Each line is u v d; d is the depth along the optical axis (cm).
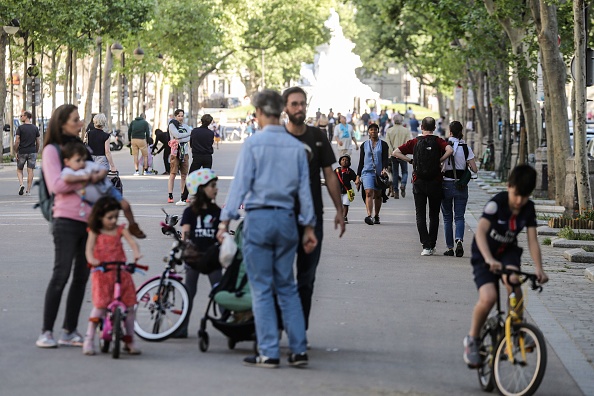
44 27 7488
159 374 1348
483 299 1332
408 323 1755
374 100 14712
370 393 1286
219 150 10062
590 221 3083
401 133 4588
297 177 1399
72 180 1477
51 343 1502
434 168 2594
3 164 6719
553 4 3619
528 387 1255
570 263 2605
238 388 1281
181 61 10950
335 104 14438
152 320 1580
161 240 2784
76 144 1495
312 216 1403
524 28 4775
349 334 1648
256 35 13288
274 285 1435
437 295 2047
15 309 1784
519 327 1289
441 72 8681
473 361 1341
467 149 2619
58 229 1488
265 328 1402
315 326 1705
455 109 11156
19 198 4197
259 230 1389
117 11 8162
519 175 1324
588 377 1420
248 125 13200
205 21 10719
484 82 7700
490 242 1348
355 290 2077
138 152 6000
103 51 10769
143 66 10469
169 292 1584
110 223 1459
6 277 2127
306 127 1526
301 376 1360
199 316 1750
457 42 7794
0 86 6731
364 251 2706
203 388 1276
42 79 8138
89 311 1770
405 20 9831
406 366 1446
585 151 3177
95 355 1459
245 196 1412
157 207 3794
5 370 1359
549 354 1562
